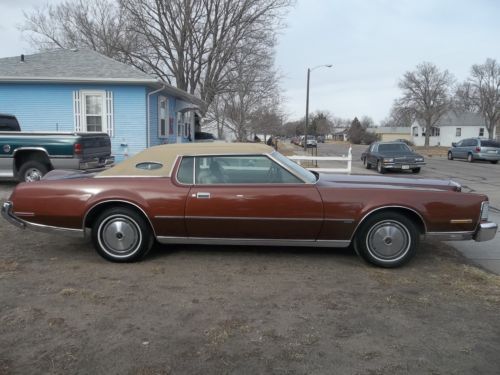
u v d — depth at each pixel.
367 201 5.02
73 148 10.45
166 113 18.84
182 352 3.22
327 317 3.83
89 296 4.23
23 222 5.38
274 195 5.07
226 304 4.09
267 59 32.31
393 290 4.48
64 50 17.97
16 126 12.45
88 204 5.18
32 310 3.91
